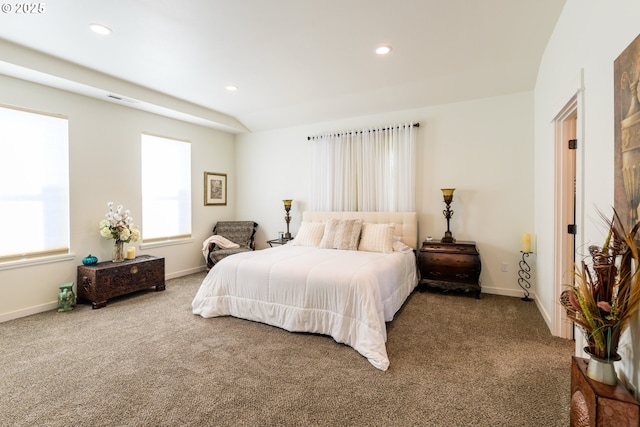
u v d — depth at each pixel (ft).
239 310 9.78
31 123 10.28
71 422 5.16
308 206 16.71
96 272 10.79
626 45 4.32
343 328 7.94
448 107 13.20
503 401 5.65
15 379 6.42
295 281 8.79
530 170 11.80
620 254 4.14
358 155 14.96
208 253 15.64
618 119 4.42
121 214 12.65
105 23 7.79
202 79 11.62
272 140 17.81
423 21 7.84
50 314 10.28
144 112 13.89
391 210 14.15
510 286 12.23
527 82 11.30
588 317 4.13
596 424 3.78
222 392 5.98
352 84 12.21
